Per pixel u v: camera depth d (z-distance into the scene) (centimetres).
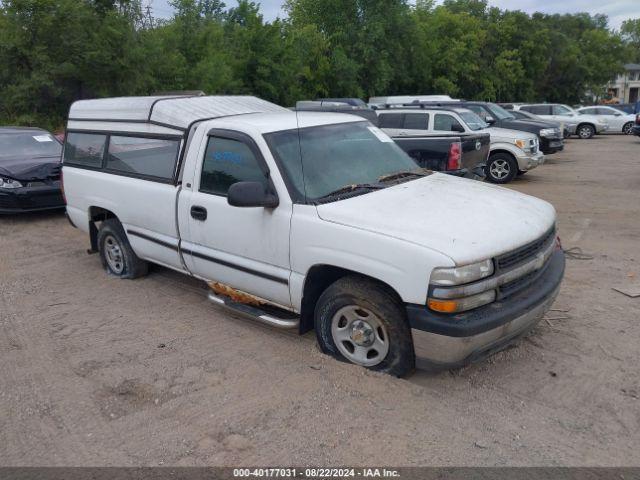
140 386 402
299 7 3738
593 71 6259
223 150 471
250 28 2930
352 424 347
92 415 369
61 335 495
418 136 877
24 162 965
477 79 4662
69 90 2158
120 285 619
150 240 560
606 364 418
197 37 2766
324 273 417
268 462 315
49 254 761
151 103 549
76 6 2039
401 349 380
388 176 470
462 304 346
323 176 440
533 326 409
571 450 320
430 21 4394
